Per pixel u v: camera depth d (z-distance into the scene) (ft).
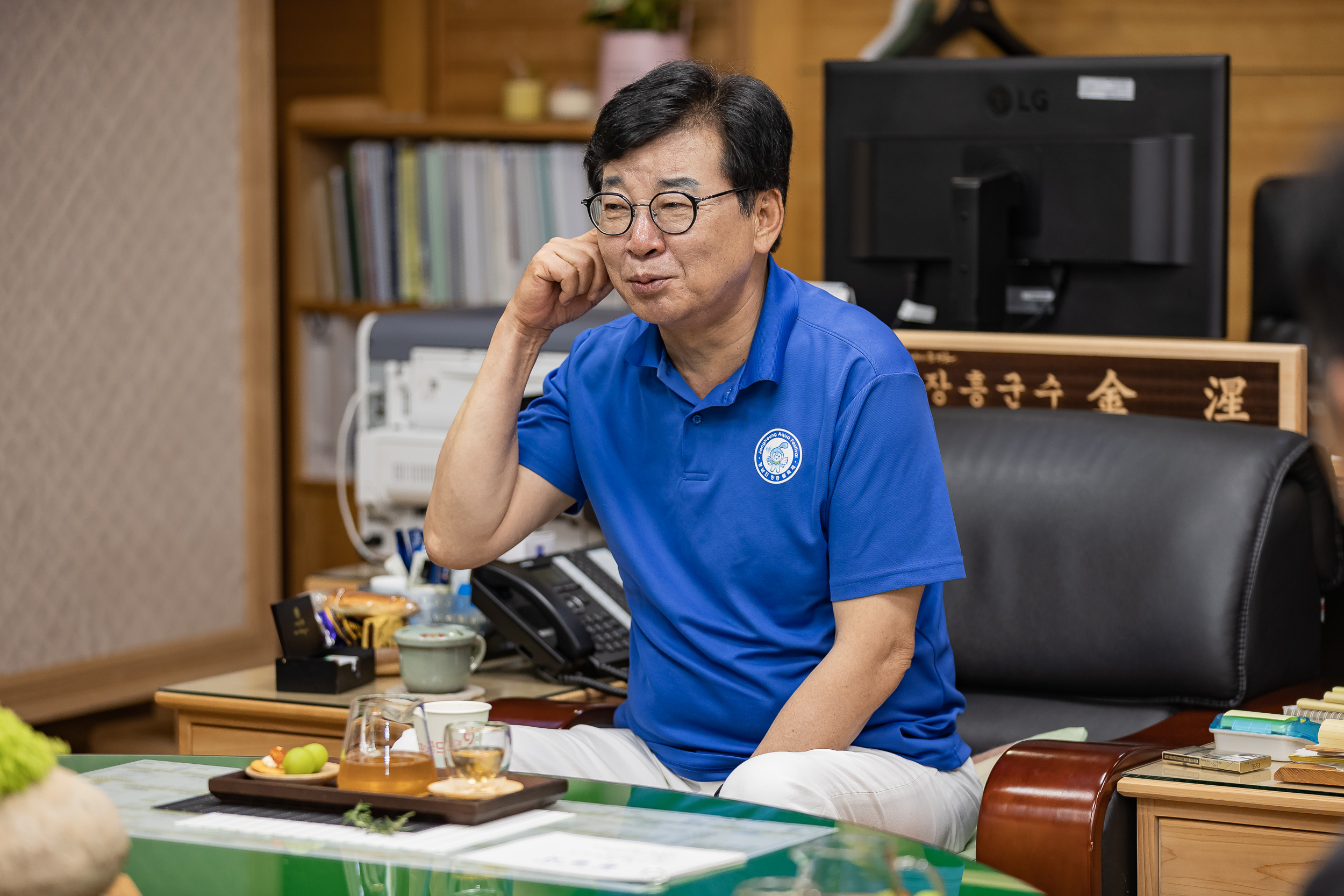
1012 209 11.50
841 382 7.82
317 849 5.40
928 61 11.78
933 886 4.91
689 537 8.08
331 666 9.16
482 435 8.38
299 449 19.63
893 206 11.93
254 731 9.24
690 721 8.12
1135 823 7.07
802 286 8.31
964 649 9.80
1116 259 11.18
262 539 17.58
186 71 16.44
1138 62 11.01
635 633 8.51
